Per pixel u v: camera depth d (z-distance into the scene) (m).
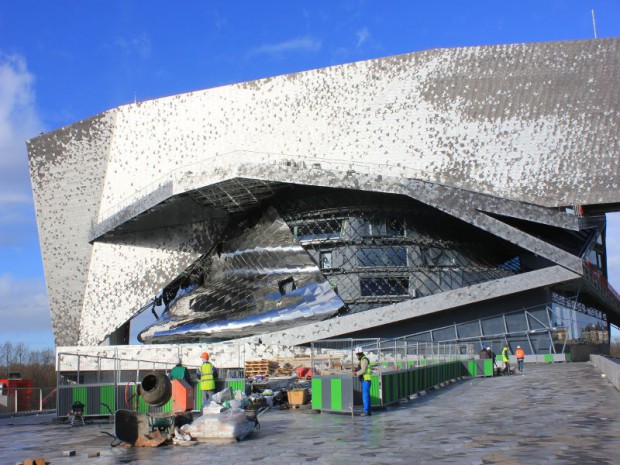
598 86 47.25
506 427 13.01
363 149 49.50
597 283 43.78
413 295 41.97
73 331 52.84
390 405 18.62
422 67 50.06
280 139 51.66
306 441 12.20
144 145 55.03
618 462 8.84
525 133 47.31
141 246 52.09
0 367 94.62
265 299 41.97
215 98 54.44
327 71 51.94
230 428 12.57
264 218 45.84
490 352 32.91
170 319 46.88
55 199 55.59
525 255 47.44
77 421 17.84
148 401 14.37
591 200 45.22
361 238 43.75
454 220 45.88
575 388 21.59
